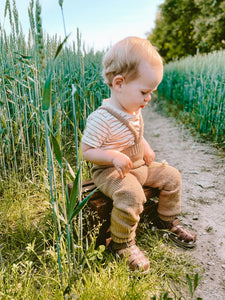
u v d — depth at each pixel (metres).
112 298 1.23
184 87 5.85
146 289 1.28
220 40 11.48
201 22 11.91
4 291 1.20
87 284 1.24
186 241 1.68
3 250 1.59
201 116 4.22
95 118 1.46
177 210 1.71
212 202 2.29
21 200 2.05
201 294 1.35
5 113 2.29
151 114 7.05
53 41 1.75
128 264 1.42
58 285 1.26
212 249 1.70
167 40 18.50
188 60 6.39
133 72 1.33
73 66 3.15
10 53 2.10
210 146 3.71
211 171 2.94
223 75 3.76
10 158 2.29
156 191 1.70
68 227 1.14
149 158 1.68
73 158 2.69
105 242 1.59
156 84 1.38
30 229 1.71
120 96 1.43
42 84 1.91
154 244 1.64
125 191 1.38
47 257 1.52
